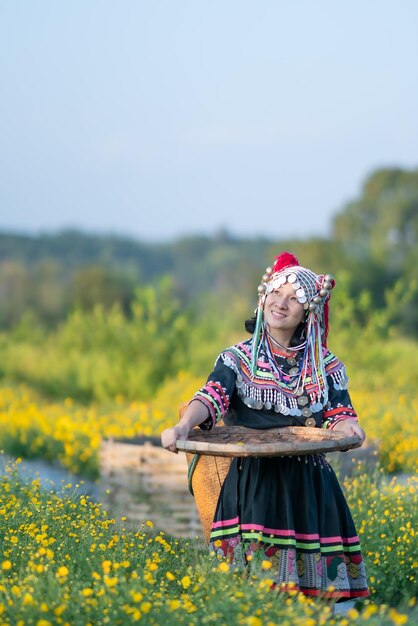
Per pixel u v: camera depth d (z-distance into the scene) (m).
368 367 21.00
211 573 4.83
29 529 5.74
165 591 4.81
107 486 8.91
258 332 5.44
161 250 103.44
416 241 70.50
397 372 20.64
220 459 5.37
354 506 7.67
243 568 4.95
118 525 6.39
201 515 5.49
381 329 22.72
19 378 23.78
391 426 12.85
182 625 4.25
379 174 76.88
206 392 5.19
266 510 5.13
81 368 22.62
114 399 21.58
